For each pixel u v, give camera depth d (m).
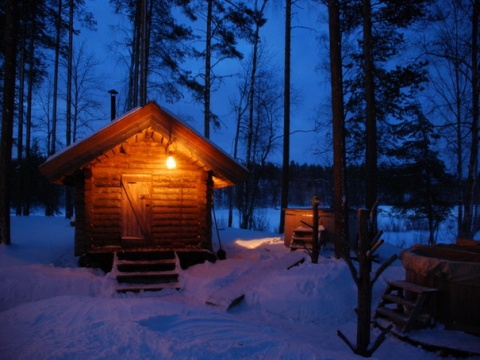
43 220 19.61
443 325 6.17
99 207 10.57
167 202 11.00
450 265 6.05
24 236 13.82
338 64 10.23
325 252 11.35
